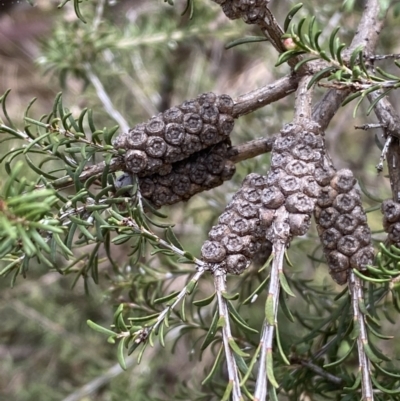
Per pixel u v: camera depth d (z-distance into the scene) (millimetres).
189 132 449
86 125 786
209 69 1014
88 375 866
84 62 680
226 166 462
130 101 1001
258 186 436
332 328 497
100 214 448
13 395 949
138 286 542
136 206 449
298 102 449
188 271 542
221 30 750
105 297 568
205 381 418
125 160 448
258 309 822
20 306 924
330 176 436
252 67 966
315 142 433
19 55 1097
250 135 758
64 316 931
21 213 392
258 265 515
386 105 462
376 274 428
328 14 779
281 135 436
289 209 424
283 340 489
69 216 429
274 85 459
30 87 1077
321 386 489
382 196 759
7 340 1063
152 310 526
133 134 448
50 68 697
